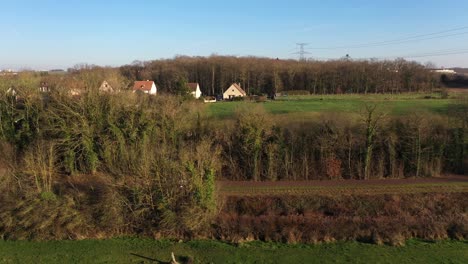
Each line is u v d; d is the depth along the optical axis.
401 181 37.53
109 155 39.00
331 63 143.38
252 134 39.59
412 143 39.47
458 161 40.12
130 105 41.50
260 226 28.11
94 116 40.53
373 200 31.97
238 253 25.59
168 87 133.62
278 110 70.75
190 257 24.91
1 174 31.09
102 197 29.03
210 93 149.75
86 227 28.25
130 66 165.50
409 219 28.72
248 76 142.00
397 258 24.52
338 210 31.36
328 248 26.11
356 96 109.12
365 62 134.00
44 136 41.25
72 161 39.28
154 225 28.34
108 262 24.78
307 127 41.41
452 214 29.89
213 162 29.30
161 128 41.22
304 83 138.25
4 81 45.75
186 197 28.23
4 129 42.81
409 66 129.00
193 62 158.38
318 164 40.12
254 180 39.28
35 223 27.81
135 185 28.28
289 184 37.31
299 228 27.94
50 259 25.19
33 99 43.16
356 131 40.50
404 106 68.06
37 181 29.19
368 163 39.41
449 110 43.25
